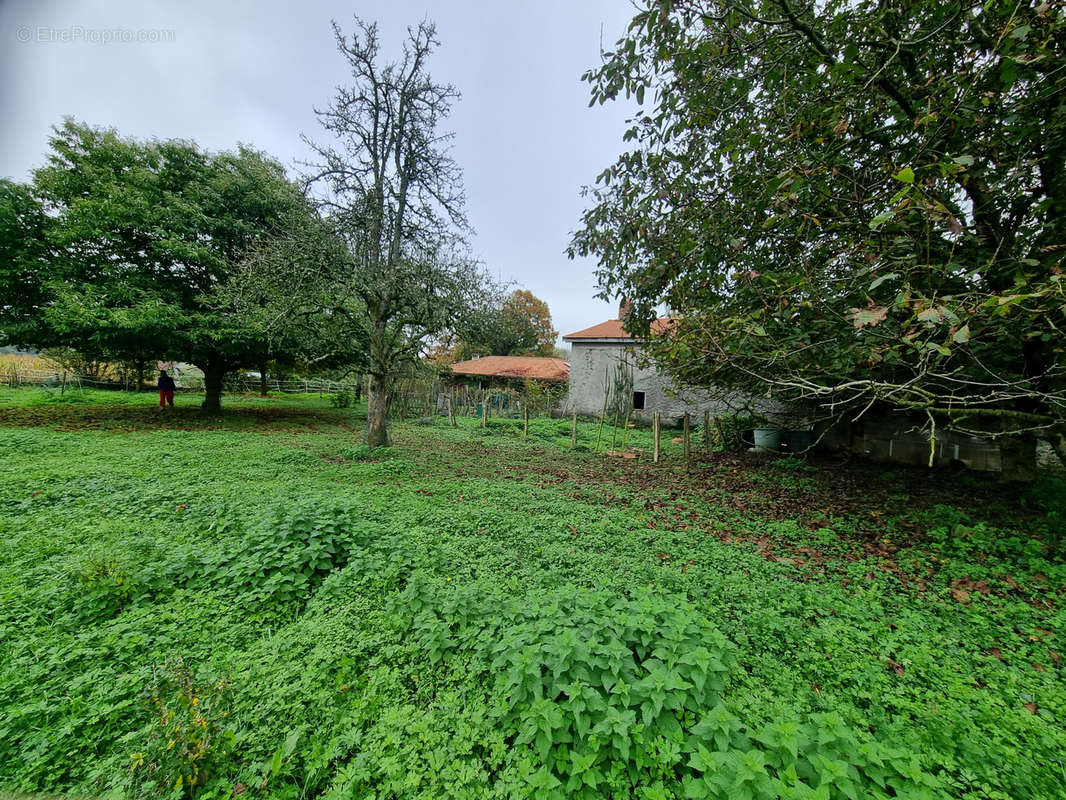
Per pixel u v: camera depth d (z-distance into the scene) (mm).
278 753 2158
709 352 5012
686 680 2408
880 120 4223
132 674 2752
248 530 4801
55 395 19750
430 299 9633
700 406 17484
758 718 2463
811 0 3645
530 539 5336
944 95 3396
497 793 2047
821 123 4121
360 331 10625
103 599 3514
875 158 4250
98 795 2064
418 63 10938
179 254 12828
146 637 3121
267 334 12453
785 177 3676
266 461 9109
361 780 2156
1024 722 2537
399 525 5473
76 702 2508
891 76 3846
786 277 4602
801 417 12375
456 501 7043
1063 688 2891
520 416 20797
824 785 1782
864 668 3045
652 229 5789
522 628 2904
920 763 2166
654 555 5039
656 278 5836
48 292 12461
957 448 9922
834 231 4590
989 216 4285
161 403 17250
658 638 2748
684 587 4184
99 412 15383
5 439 9438
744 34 4133
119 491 6293
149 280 12945
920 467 10031
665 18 3502
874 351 3971
